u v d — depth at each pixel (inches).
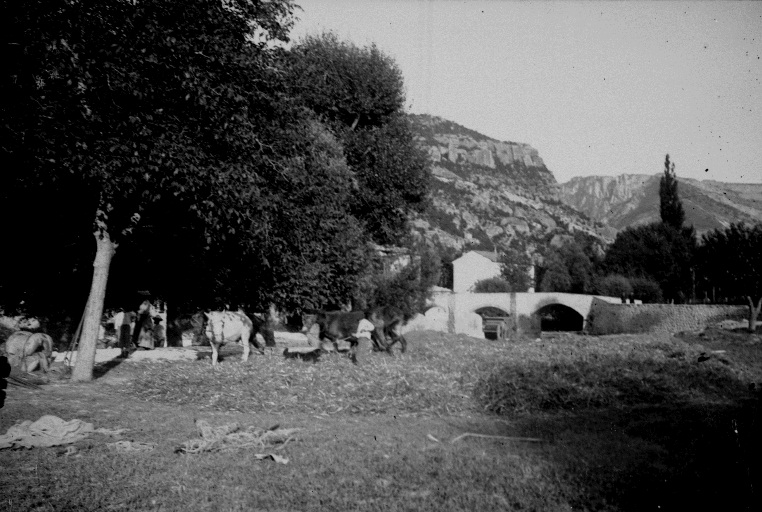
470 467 371.2
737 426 480.4
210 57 782.5
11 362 743.7
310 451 410.0
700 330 1892.2
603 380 741.3
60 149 689.0
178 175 773.9
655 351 983.6
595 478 352.2
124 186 735.7
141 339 1007.6
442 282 4586.6
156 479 341.4
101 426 482.6
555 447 442.0
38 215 1070.4
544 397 656.4
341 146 1696.6
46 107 675.4
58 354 987.3
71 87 689.0
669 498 320.2
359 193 1797.5
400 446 431.8
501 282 3922.2
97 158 693.9
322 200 1321.4
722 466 377.1
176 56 746.8
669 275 3253.0
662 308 2292.1
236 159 845.8
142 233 1147.3
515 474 358.3
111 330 1326.3
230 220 892.6
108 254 767.1
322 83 1755.7
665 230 3430.1
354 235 1503.4
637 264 3383.4
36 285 1234.0
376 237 1940.2
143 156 729.0
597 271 3627.0
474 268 4357.8
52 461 372.8
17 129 676.7
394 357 875.4
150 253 1228.5
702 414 577.0
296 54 992.2
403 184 1861.5
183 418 531.8
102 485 329.4
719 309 2114.9
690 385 768.3
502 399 641.6
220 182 789.2
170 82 766.5
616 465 387.9
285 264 1178.0
